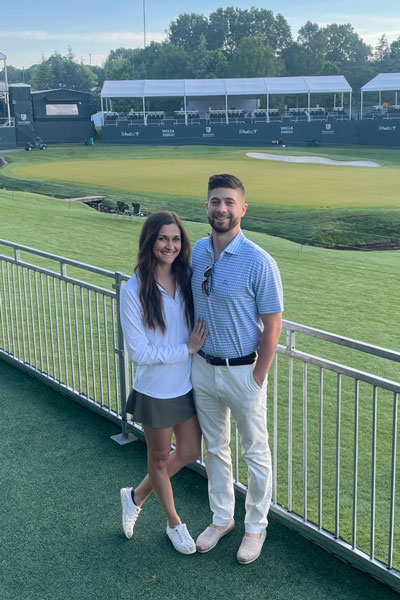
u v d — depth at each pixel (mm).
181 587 2896
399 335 8992
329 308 10398
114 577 2971
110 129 61469
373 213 24094
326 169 41812
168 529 3197
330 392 6375
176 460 3217
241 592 2857
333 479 4449
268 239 18375
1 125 57406
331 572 2975
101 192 29547
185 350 2959
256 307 2904
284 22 136500
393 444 2781
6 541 3242
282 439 5168
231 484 3264
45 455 4121
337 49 136625
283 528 3344
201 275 2947
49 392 5195
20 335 7410
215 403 3104
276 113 63375
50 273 5039
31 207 21109
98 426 4543
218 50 113750
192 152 53094
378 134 59625
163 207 25500
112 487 3725
